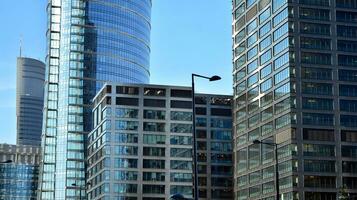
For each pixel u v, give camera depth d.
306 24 174.75
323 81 172.25
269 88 183.00
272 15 183.62
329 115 170.75
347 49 175.75
